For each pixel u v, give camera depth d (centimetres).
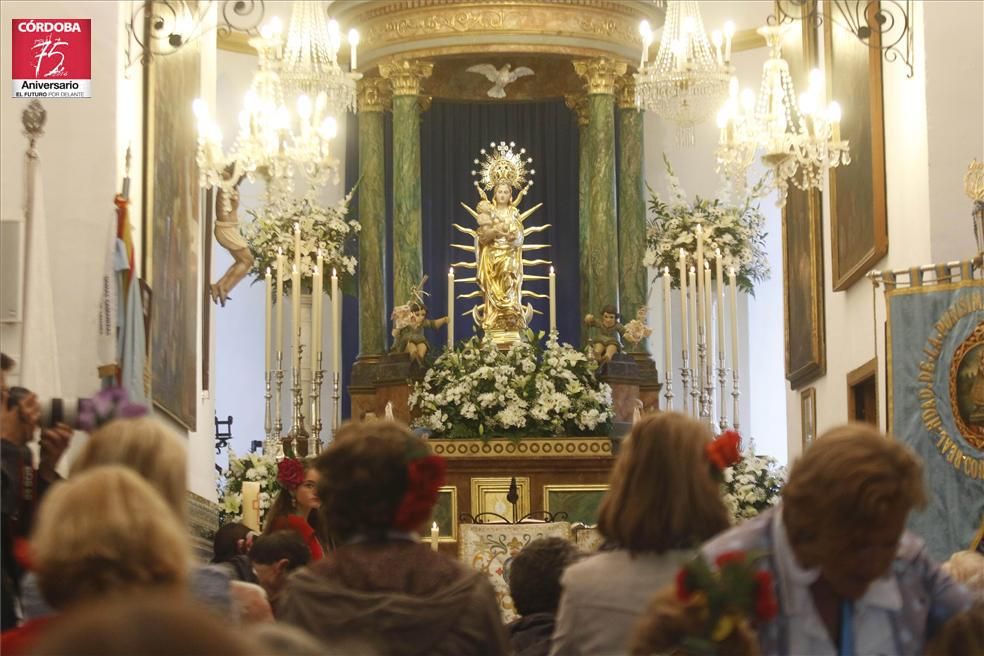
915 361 968
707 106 1251
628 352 1606
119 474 303
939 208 1070
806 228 1476
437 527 1303
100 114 903
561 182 1742
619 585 374
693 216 1641
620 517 376
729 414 1795
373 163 1647
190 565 311
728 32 1241
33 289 810
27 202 822
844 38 1326
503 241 1520
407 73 1616
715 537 364
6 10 902
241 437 1788
